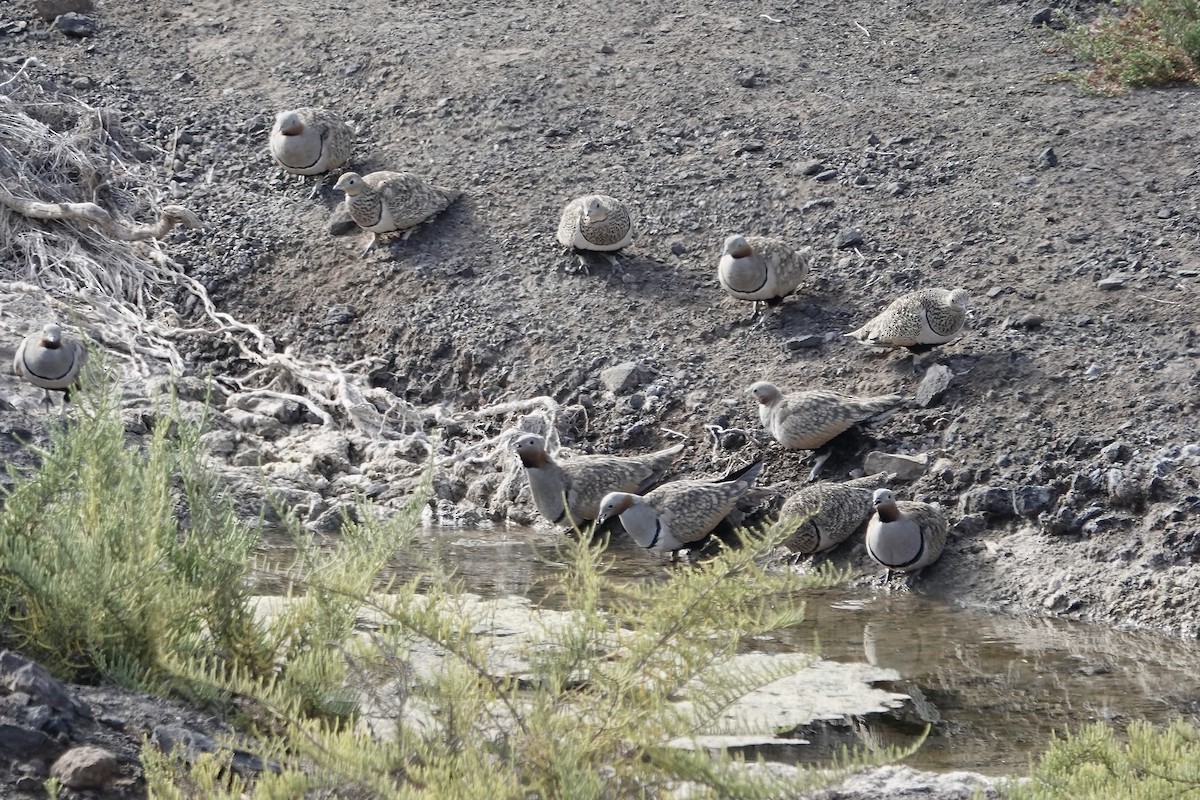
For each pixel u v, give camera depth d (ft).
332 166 169.78
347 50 196.24
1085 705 80.59
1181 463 107.14
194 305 156.25
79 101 182.60
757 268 133.18
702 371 133.80
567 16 204.85
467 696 53.57
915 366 125.18
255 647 67.67
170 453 76.28
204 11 209.36
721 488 111.65
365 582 69.00
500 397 138.10
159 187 172.86
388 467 130.62
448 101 181.37
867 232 148.36
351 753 48.93
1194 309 126.52
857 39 194.39
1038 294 132.87
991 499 109.50
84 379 80.64
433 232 158.30
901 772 68.23
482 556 111.34
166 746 56.44
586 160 168.35
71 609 64.18
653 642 53.57
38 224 160.45
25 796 52.03
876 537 104.37
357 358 146.41
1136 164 153.69
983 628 96.43
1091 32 189.16
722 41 193.88
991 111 169.27
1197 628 94.63
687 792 56.18
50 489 70.03
